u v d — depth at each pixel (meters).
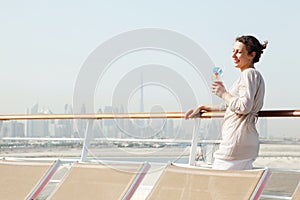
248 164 3.74
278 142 3.80
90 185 4.06
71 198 4.00
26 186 4.29
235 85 3.80
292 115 3.70
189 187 3.57
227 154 3.76
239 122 3.74
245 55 3.87
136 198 4.12
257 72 3.74
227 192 3.38
